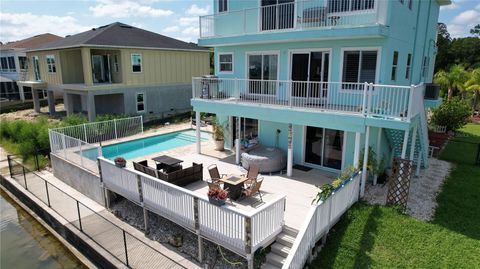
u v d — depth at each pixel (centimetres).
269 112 1307
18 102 3566
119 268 879
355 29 1142
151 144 2034
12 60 3766
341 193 964
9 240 1172
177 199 918
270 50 1483
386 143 1350
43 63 2875
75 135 1819
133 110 2631
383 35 1134
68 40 2744
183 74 2986
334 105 1273
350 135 1290
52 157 1562
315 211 813
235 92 1463
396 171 1034
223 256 878
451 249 849
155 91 2770
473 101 3338
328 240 911
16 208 1438
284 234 877
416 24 1502
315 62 1370
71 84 2564
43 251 1101
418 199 1134
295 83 1436
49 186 1460
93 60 2720
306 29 1247
